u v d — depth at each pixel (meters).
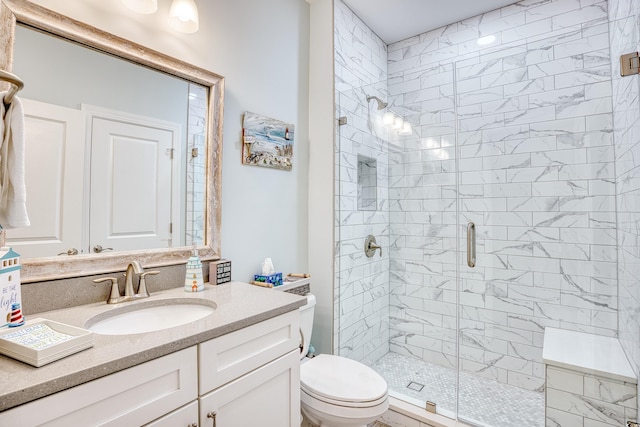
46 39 1.03
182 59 1.40
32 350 0.65
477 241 2.30
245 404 0.99
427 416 1.75
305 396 1.42
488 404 1.94
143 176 1.27
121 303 1.10
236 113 1.65
